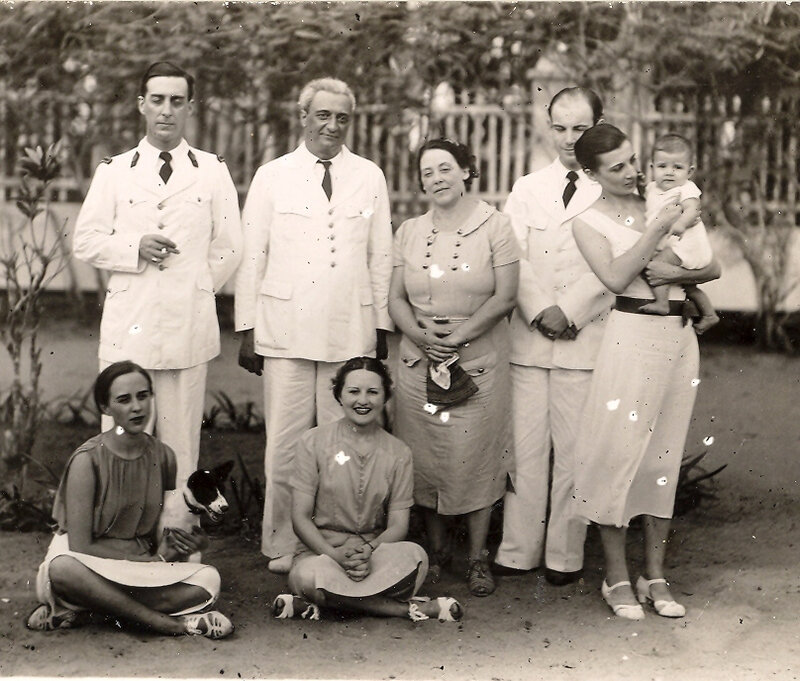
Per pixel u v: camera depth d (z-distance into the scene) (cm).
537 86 957
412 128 973
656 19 932
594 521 464
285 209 512
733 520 584
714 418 773
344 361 512
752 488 633
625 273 449
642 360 454
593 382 466
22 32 943
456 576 507
